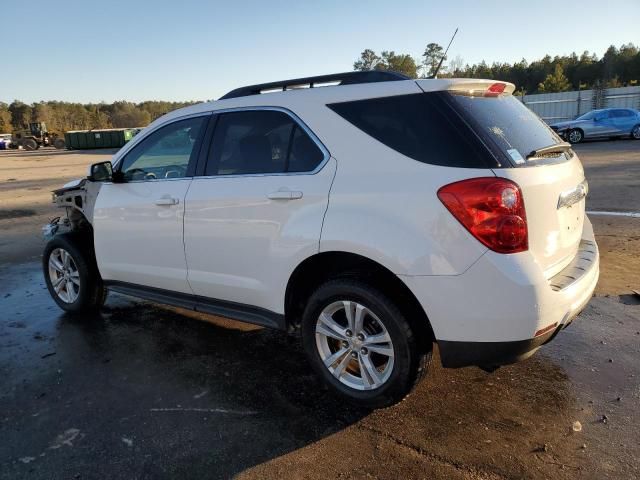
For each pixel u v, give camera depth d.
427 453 2.68
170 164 3.94
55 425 3.04
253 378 3.55
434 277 2.62
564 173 2.98
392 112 2.88
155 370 3.71
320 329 3.15
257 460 2.68
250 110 3.46
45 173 22.91
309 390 3.36
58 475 2.60
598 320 4.25
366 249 2.78
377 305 2.83
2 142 58.62
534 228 2.63
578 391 3.21
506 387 3.29
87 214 4.56
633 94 36.28
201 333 4.38
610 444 2.70
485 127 2.72
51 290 5.05
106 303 5.25
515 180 2.56
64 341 4.28
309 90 3.22
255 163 3.38
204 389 3.41
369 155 2.89
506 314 2.53
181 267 3.82
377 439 2.81
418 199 2.66
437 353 3.78
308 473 2.57
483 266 2.54
